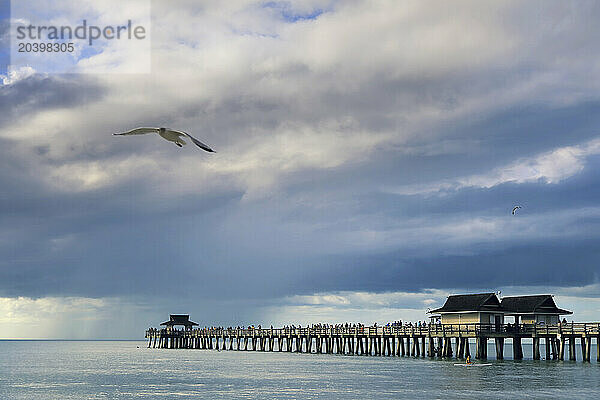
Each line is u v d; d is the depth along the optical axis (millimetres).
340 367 90250
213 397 61750
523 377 70375
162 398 61750
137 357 137875
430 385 65500
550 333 90062
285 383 71875
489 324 89375
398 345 104188
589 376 70750
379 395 59781
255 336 145375
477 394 58375
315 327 126750
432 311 97312
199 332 169000
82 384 75062
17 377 85312
